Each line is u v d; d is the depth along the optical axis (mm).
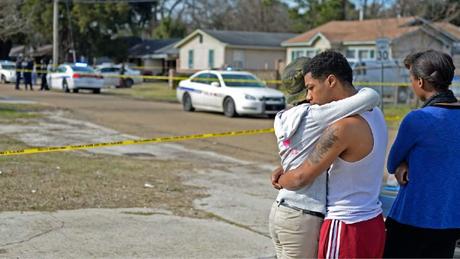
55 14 42438
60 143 13727
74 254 6129
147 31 78812
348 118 3641
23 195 8281
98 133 15875
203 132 16922
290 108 3932
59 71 33812
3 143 13109
